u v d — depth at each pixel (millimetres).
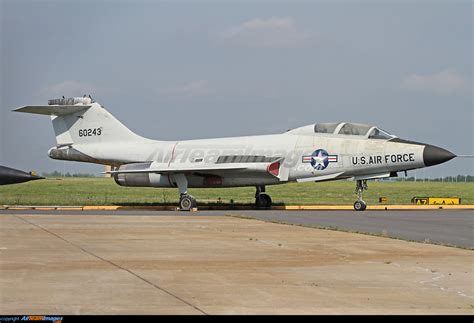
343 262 19422
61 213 43750
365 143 47281
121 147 53719
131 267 18250
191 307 13070
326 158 47750
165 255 20891
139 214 42719
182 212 45875
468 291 14953
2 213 43594
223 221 35625
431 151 45844
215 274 17125
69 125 55125
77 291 14633
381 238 26375
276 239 25875
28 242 24484
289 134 49812
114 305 13203
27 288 14953
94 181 128625
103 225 32656
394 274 17234
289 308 13070
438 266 18641
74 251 21812
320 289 15109
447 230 30531
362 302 13719
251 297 14125
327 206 52375
